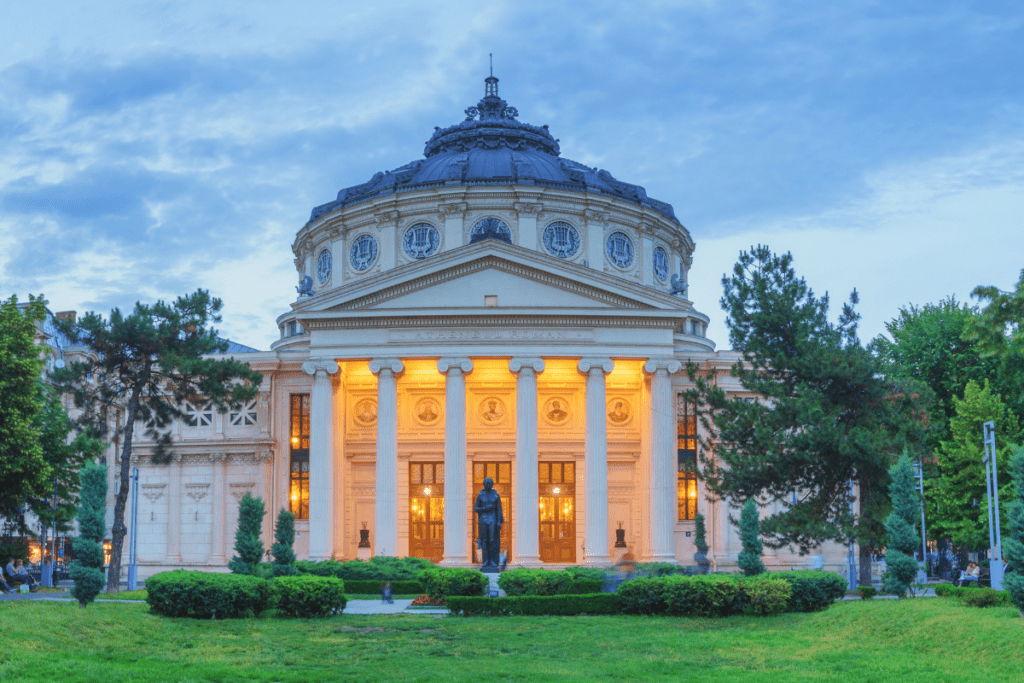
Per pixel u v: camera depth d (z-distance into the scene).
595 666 25.19
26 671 22.25
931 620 28.38
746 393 65.38
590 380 61.59
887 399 46.34
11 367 41.50
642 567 52.41
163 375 54.91
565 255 73.81
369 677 23.42
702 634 31.08
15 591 48.66
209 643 28.36
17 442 40.78
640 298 62.34
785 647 28.05
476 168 76.56
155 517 69.31
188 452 69.12
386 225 74.88
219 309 55.72
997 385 66.69
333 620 34.66
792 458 44.22
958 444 60.47
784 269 49.19
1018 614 27.33
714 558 63.72
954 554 74.56
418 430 67.00
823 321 48.62
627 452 66.25
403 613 37.62
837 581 36.66
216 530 67.94
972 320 52.47
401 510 65.81
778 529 44.44
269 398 68.50
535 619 35.06
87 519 33.03
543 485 66.62
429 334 62.19
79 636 26.95
